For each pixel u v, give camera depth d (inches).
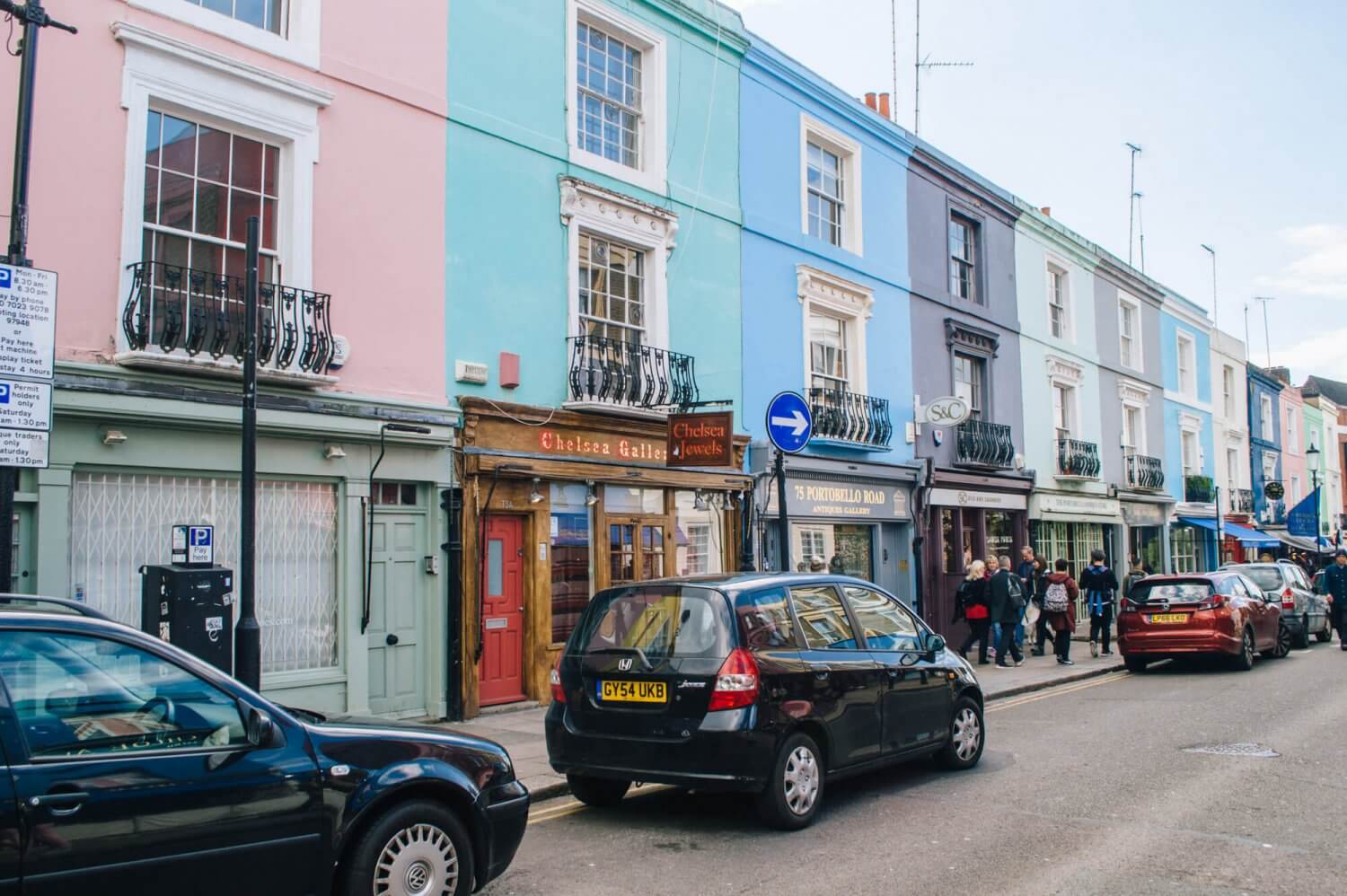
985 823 275.0
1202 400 1291.8
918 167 780.0
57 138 328.8
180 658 172.2
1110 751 372.8
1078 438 981.2
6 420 230.8
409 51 436.1
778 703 267.4
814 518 641.0
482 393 450.9
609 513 511.5
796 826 269.3
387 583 414.3
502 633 461.4
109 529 337.7
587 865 239.6
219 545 364.2
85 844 151.3
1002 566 667.4
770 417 447.5
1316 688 533.6
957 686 342.6
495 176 465.1
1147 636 641.6
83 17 337.1
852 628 310.3
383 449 404.8
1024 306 908.6
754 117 624.7
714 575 299.9
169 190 361.4
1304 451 1711.4
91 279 333.1
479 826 202.1
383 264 416.8
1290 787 309.0
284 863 172.2
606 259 524.1
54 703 156.6
